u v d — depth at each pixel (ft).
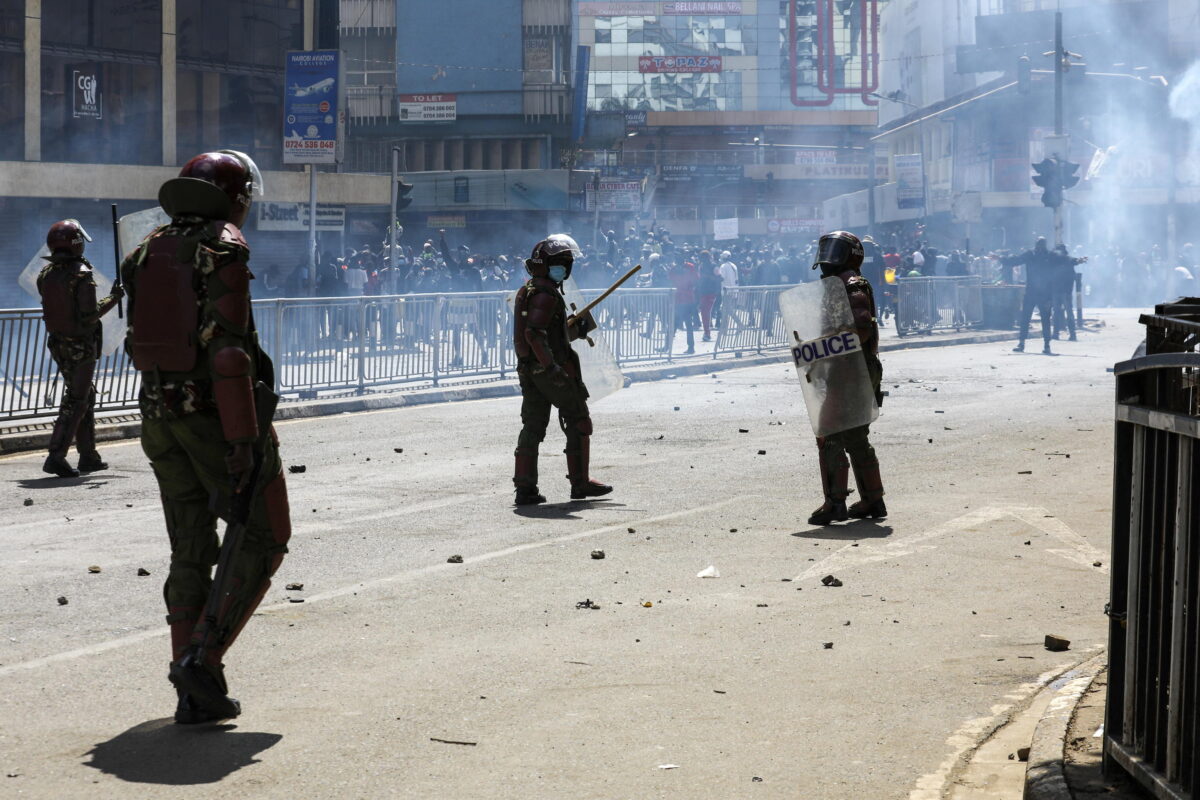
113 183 111.14
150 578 23.81
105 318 38.45
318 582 23.52
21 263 106.83
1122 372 12.35
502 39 244.22
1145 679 11.85
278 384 53.42
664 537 27.89
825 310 29.01
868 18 357.20
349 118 245.86
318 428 48.83
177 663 14.94
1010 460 38.88
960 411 51.98
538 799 13.28
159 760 14.29
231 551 15.02
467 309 63.52
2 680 17.39
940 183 242.58
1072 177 109.60
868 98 356.79
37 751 14.56
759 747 14.97
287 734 15.23
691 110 374.02
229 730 15.34
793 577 24.08
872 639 19.83
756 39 368.89
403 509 31.40
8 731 15.26
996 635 20.07
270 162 129.29
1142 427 11.89
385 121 245.86
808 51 358.43
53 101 109.40
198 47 121.08
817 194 335.06
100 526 29.09
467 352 63.82
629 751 14.78
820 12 357.41
